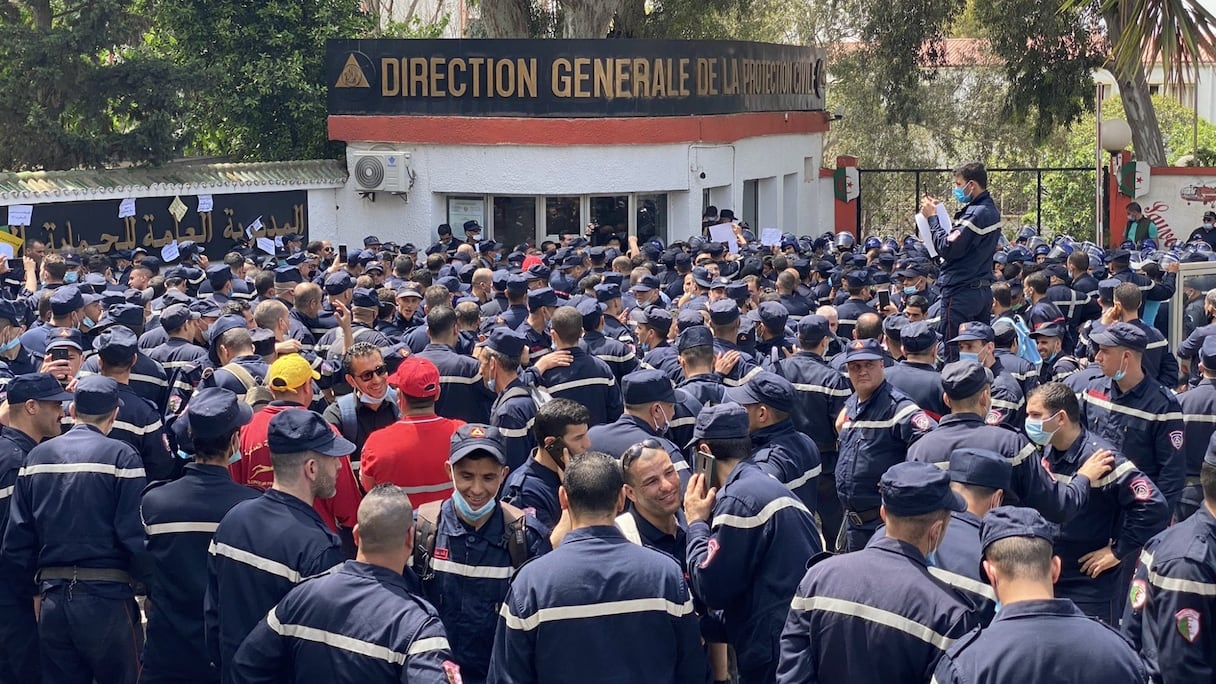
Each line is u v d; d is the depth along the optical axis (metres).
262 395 7.38
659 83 23.19
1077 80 30.58
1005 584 4.47
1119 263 15.06
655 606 4.82
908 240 18.91
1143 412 7.83
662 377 6.86
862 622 4.68
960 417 6.65
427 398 6.73
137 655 6.63
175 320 9.64
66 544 6.39
